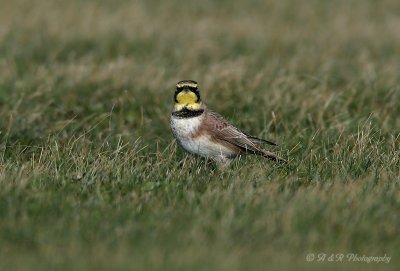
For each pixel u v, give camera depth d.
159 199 11.12
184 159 13.20
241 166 12.92
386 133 15.17
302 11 32.38
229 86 18.44
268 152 13.23
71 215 10.27
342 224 10.06
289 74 19.77
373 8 33.59
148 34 25.98
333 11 32.62
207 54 23.95
